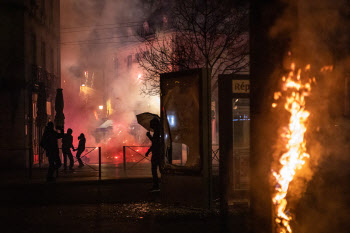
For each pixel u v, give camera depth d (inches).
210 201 379.6
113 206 400.5
